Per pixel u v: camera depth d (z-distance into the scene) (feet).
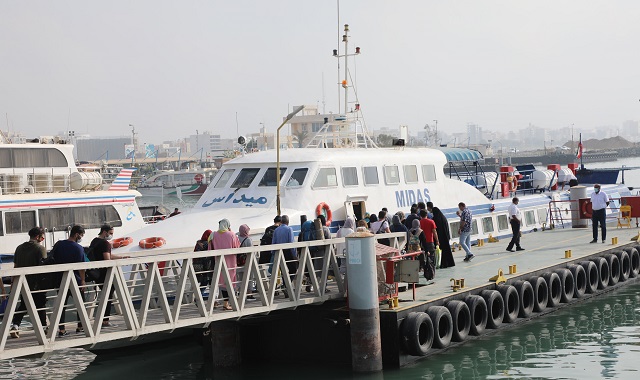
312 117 299.17
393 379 57.88
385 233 68.28
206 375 62.95
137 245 70.49
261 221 75.56
